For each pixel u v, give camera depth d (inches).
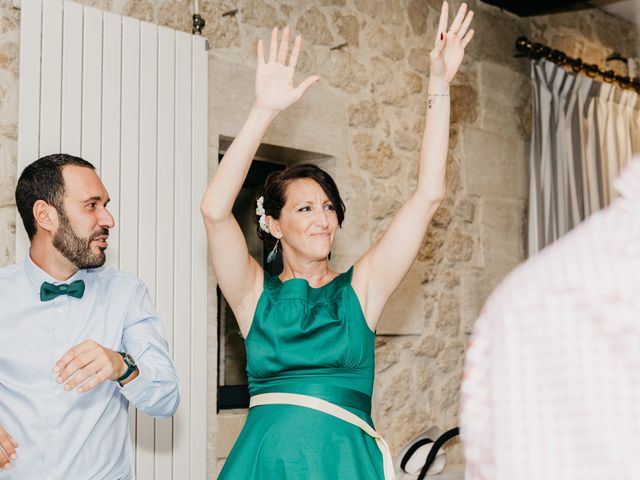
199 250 114.3
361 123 140.6
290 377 71.9
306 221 76.5
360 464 68.1
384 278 74.9
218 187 70.9
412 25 152.3
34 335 76.0
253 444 69.9
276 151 131.6
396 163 145.6
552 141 164.9
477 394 20.1
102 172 105.3
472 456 19.9
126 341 79.7
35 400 74.5
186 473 109.1
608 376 17.5
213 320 117.6
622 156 177.6
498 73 165.5
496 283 158.4
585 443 17.4
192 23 121.3
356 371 72.7
